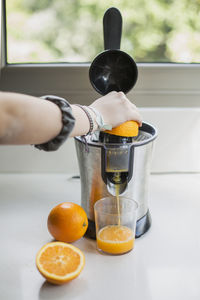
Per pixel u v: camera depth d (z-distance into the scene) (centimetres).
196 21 118
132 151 80
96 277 76
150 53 120
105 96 83
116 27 85
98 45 120
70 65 117
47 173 120
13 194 107
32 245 85
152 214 97
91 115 78
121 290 73
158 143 119
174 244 86
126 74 87
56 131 70
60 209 84
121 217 83
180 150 119
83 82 118
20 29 118
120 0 116
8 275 77
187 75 118
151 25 119
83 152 83
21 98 65
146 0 117
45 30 119
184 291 73
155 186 112
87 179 85
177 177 118
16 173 120
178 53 121
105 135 85
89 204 87
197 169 120
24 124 65
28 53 120
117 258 81
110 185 84
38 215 97
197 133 118
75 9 117
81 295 72
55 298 72
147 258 81
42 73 117
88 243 87
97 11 117
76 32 119
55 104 71
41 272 74
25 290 73
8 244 86
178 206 100
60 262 76
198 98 120
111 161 81
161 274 77
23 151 118
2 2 113
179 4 117
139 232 87
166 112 117
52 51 120
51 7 117
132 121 83
